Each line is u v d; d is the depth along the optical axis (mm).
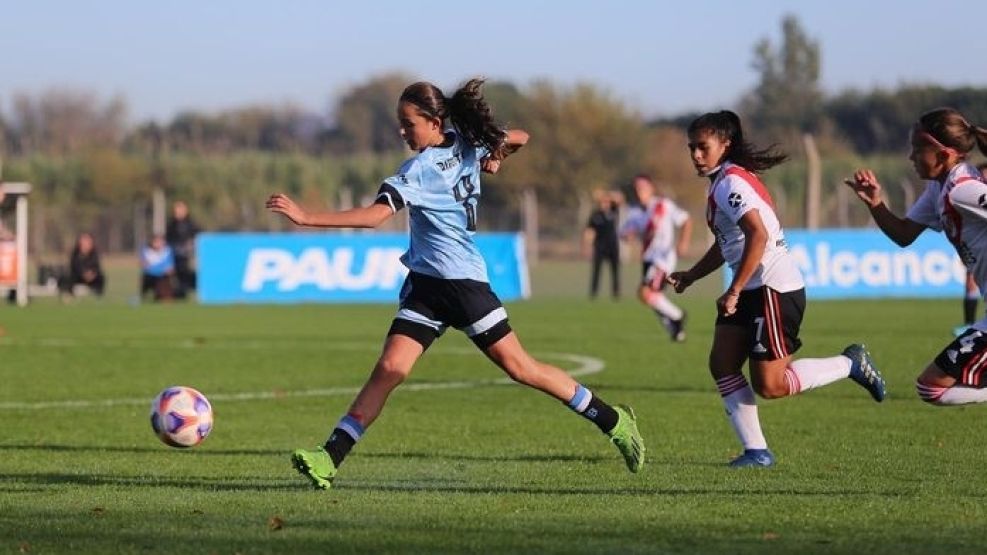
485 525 24125
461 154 27391
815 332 79562
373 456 34406
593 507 26047
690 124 30938
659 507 26000
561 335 80000
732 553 21672
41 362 64188
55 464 33469
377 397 27469
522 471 31562
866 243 120500
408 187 26625
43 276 138625
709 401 47344
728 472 31031
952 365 27062
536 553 21719
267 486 29469
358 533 23391
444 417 43156
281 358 66312
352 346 73500
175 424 29641
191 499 27484
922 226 29328
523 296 125250
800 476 30328
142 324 92250
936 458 33219
